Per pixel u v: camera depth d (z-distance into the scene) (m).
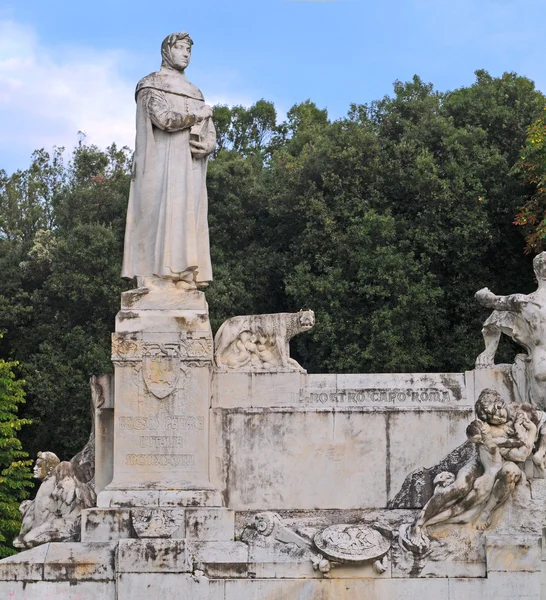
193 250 16.61
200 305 16.62
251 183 31.97
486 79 33.16
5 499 26.45
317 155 30.20
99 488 16.67
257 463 16.50
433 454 16.52
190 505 15.88
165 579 15.16
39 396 28.80
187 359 16.33
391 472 16.50
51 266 31.61
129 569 15.14
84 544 15.41
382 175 29.42
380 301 28.03
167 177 16.75
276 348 17.08
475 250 28.31
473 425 15.41
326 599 15.20
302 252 29.38
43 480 16.86
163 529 15.46
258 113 39.19
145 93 16.91
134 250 16.88
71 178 37.38
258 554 15.38
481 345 27.58
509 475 15.28
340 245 28.39
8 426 26.70
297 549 15.37
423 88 33.38
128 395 16.28
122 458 16.19
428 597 15.20
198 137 16.97
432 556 15.28
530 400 16.77
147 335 16.38
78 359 29.19
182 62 17.16
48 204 36.19
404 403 16.81
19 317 30.89
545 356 16.67
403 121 30.84
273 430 16.56
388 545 15.31
